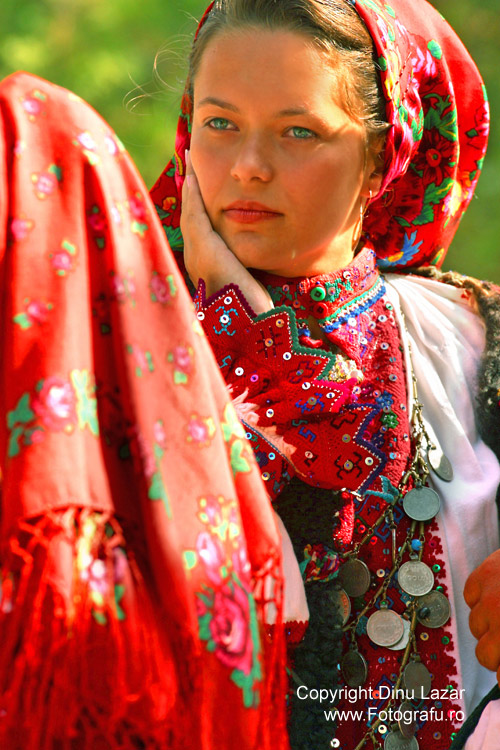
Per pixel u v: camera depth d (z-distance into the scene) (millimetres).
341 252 3223
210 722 2258
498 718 2811
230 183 3068
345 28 3068
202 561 2273
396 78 3232
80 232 2252
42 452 2084
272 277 3182
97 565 2139
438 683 3012
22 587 2033
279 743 2402
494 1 12094
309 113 2986
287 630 2877
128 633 2152
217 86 3023
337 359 3031
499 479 3205
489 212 11766
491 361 3350
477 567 3064
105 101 11836
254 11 3025
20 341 2145
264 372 3055
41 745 2104
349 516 3039
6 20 12086
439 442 3236
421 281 3600
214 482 2326
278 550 2453
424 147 3527
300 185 3020
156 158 11422
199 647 2211
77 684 2121
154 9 12180
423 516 3072
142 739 2240
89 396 2189
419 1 3572
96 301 2279
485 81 11898
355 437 3064
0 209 2186
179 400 2324
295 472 3002
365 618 3031
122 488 2229
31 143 2250
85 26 12188
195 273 3205
